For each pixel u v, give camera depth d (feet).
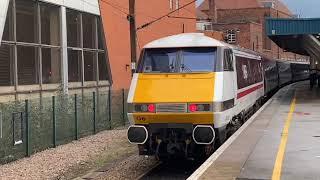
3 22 63.16
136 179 42.39
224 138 46.26
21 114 56.39
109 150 60.23
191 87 43.93
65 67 80.02
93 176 45.44
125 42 106.52
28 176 46.70
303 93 107.45
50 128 62.90
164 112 43.45
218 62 45.34
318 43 107.96
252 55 67.72
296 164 33.06
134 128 44.34
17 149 55.31
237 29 256.73
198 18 234.79
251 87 64.44
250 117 61.82
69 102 68.90
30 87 70.28
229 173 30.73
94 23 93.20
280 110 69.56
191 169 45.78
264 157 35.58
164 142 44.42
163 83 44.78
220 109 43.27
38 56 72.95
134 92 44.93
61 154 58.08
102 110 79.05
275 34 96.53
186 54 46.09
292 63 177.47
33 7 72.02
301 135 45.91
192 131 43.39
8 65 65.36
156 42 47.91
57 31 79.15
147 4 125.18
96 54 93.35
